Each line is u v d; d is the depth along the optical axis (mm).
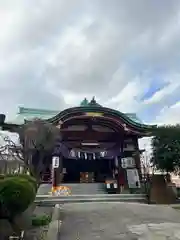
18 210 6297
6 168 9781
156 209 12281
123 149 24953
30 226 8281
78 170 28766
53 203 15055
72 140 24906
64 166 28359
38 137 10266
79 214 10883
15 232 6707
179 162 17422
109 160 28594
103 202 15289
